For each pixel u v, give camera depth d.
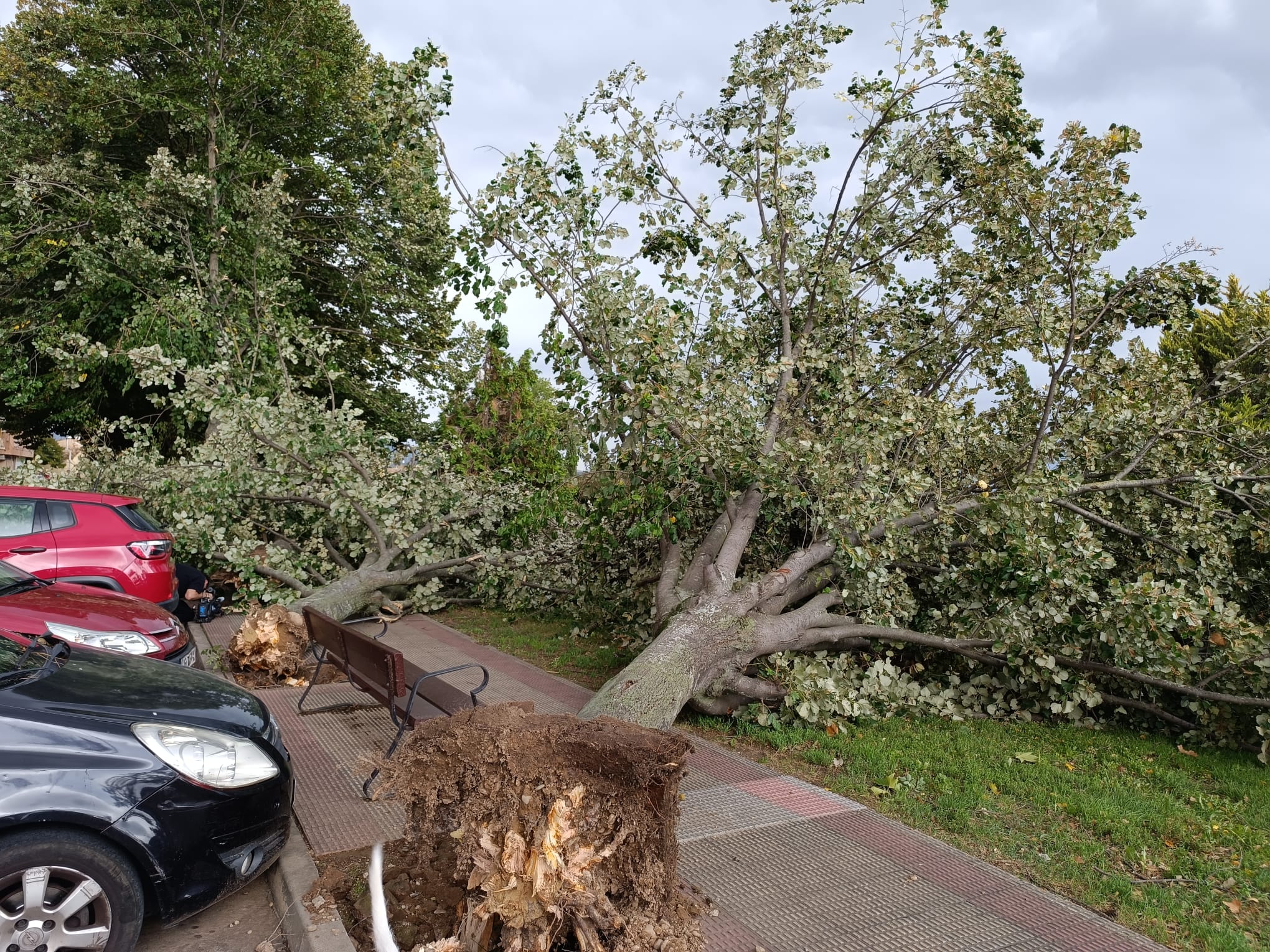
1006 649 6.70
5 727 2.85
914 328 8.59
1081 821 4.70
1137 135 7.07
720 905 3.46
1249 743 6.38
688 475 7.49
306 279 19.48
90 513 8.02
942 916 3.46
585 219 7.11
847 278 7.64
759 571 7.91
